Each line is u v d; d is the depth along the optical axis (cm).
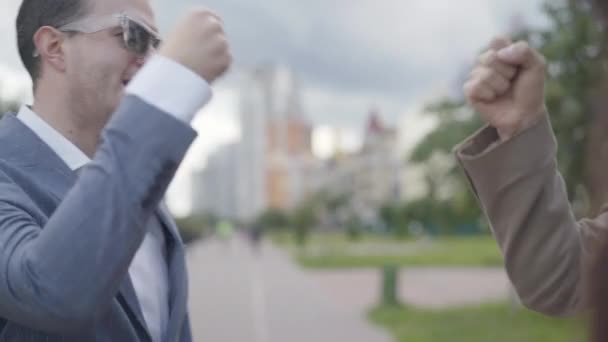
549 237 150
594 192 86
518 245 153
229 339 1088
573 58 909
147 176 122
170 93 127
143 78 129
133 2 158
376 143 10138
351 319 1328
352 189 9681
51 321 119
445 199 1481
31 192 150
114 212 119
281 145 13650
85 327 121
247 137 14100
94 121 161
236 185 16312
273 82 13950
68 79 158
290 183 13275
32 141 157
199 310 1462
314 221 5362
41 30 156
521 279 155
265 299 1712
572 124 907
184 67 129
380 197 9331
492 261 3338
